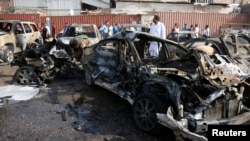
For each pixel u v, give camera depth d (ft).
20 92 20.07
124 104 17.75
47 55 22.70
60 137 12.87
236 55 23.41
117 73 17.12
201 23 70.38
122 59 16.72
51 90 20.76
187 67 15.40
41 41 39.14
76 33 36.01
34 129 13.69
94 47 20.70
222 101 12.14
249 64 20.65
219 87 12.34
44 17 68.18
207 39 25.45
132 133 13.50
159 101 12.75
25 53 22.72
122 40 17.06
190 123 11.64
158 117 11.94
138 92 14.71
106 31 51.44
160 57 17.99
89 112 16.26
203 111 11.96
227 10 82.28
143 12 75.41
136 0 76.89
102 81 18.81
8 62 32.91
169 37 34.83
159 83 13.11
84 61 21.81
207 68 13.28
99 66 19.43
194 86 12.81
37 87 21.54
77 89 21.08
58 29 68.28
